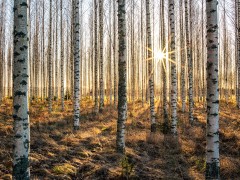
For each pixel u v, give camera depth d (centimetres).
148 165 835
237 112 2183
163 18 1683
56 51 2475
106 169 743
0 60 2398
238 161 859
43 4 2359
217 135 645
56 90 3053
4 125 1218
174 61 1283
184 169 819
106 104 2717
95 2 1984
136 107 2578
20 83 531
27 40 546
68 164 766
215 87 645
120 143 927
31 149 877
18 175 519
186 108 2395
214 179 636
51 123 1416
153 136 1144
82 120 1619
